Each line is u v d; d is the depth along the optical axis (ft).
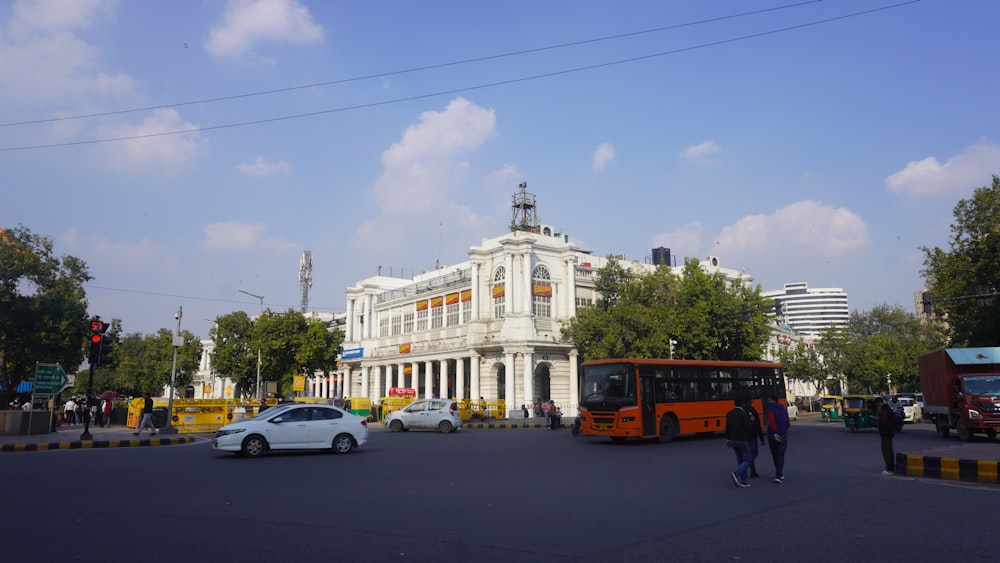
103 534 28.58
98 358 87.71
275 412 67.72
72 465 57.26
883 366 251.60
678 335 149.59
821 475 50.65
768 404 47.29
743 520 32.22
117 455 67.92
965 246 133.49
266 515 33.17
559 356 180.14
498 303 181.47
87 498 38.50
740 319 155.43
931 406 93.97
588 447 79.30
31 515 33.01
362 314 249.55
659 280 160.86
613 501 38.01
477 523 31.35
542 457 65.72
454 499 38.58
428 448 77.05
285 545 26.71
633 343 146.82
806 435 102.68
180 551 25.63
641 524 31.22
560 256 186.60
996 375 82.07
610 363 87.66
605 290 167.84
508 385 170.40
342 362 242.99
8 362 157.17
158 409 112.16
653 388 87.04
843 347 260.21
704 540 27.84
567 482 46.44
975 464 46.21
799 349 249.96
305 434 67.77
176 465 57.41
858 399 139.13
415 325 216.95
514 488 43.34
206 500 37.91
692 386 93.30
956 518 32.48
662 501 38.06
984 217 128.16
